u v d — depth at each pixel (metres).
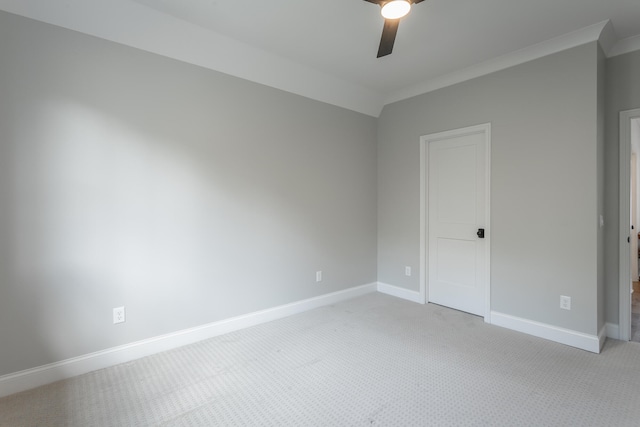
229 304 2.88
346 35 2.56
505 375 2.16
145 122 2.40
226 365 2.31
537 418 1.73
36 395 1.93
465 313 3.38
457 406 1.84
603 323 2.71
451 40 2.61
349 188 3.86
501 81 2.98
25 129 1.96
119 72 2.28
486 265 3.12
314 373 2.21
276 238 3.20
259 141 3.05
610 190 2.72
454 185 3.46
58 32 2.05
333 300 3.72
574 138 2.57
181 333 2.61
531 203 2.81
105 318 2.26
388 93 3.87
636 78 2.60
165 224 2.51
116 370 2.23
